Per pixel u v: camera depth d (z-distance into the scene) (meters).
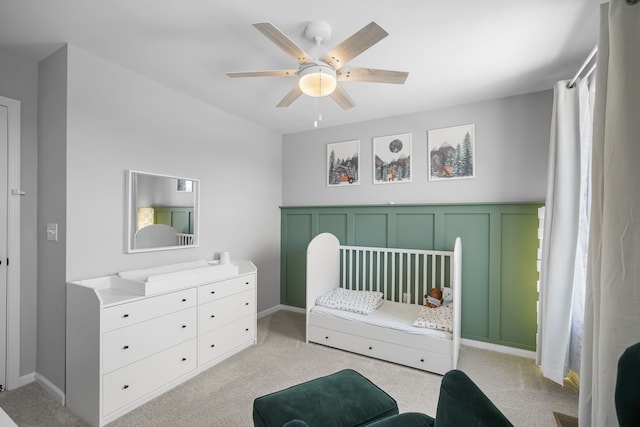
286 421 1.23
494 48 1.98
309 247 2.90
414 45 1.95
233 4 1.58
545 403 1.96
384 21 1.70
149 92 2.46
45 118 2.12
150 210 2.46
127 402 1.84
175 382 2.13
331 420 1.26
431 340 2.36
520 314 2.69
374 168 3.43
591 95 2.02
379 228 3.39
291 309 3.98
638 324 1.00
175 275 2.24
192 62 2.20
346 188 3.62
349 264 3.48
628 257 1.02
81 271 2.03
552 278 2.13
